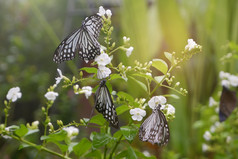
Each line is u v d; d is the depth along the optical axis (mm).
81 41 604
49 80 1899
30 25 2242
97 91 601
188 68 1070
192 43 630
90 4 1539
